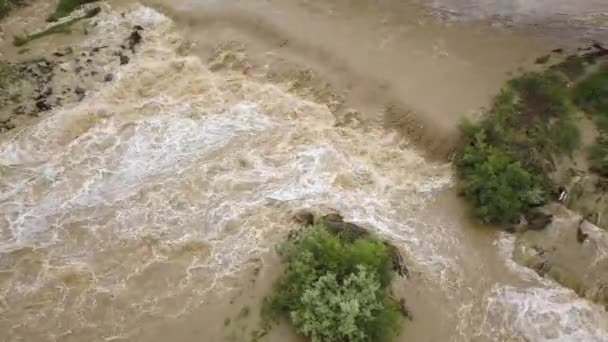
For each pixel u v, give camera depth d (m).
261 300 12.71
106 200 14.85
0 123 16.55
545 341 12.64
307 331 11.85
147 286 13.23
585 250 13.67
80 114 16.75
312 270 12.51
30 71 17.97
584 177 14.90
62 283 13.32
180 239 14.01
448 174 15.45
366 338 11.80
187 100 17.25
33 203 14.84
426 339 12.59
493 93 16.69
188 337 12.39
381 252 12.81
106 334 12.52
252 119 16.72
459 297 13.30
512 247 14.08
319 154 15.81
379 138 16.30
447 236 14.31
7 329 12.61
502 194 14.26
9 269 13.59
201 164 15.56
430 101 16.62
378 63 17.77
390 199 14.95
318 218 14.06
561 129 15.60
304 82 17.66
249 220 14.23
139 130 16.39
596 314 12.95
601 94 16.30
